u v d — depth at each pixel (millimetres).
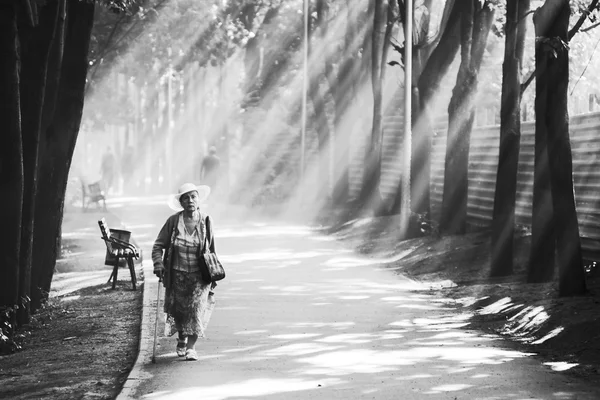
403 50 44156
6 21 22016
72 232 53188
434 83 42406
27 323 24781
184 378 16672
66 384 16984
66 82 28484
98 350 20344
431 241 38594
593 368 17266
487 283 29078
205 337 20828
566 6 24297
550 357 18516
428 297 27250
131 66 65500
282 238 47156
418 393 15352
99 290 30938
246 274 32719
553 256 27281
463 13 37500
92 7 28328
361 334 21203
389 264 36000
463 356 18594
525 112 41750
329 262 36719
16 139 22641
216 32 68188
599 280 26578
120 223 57469
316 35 66500
